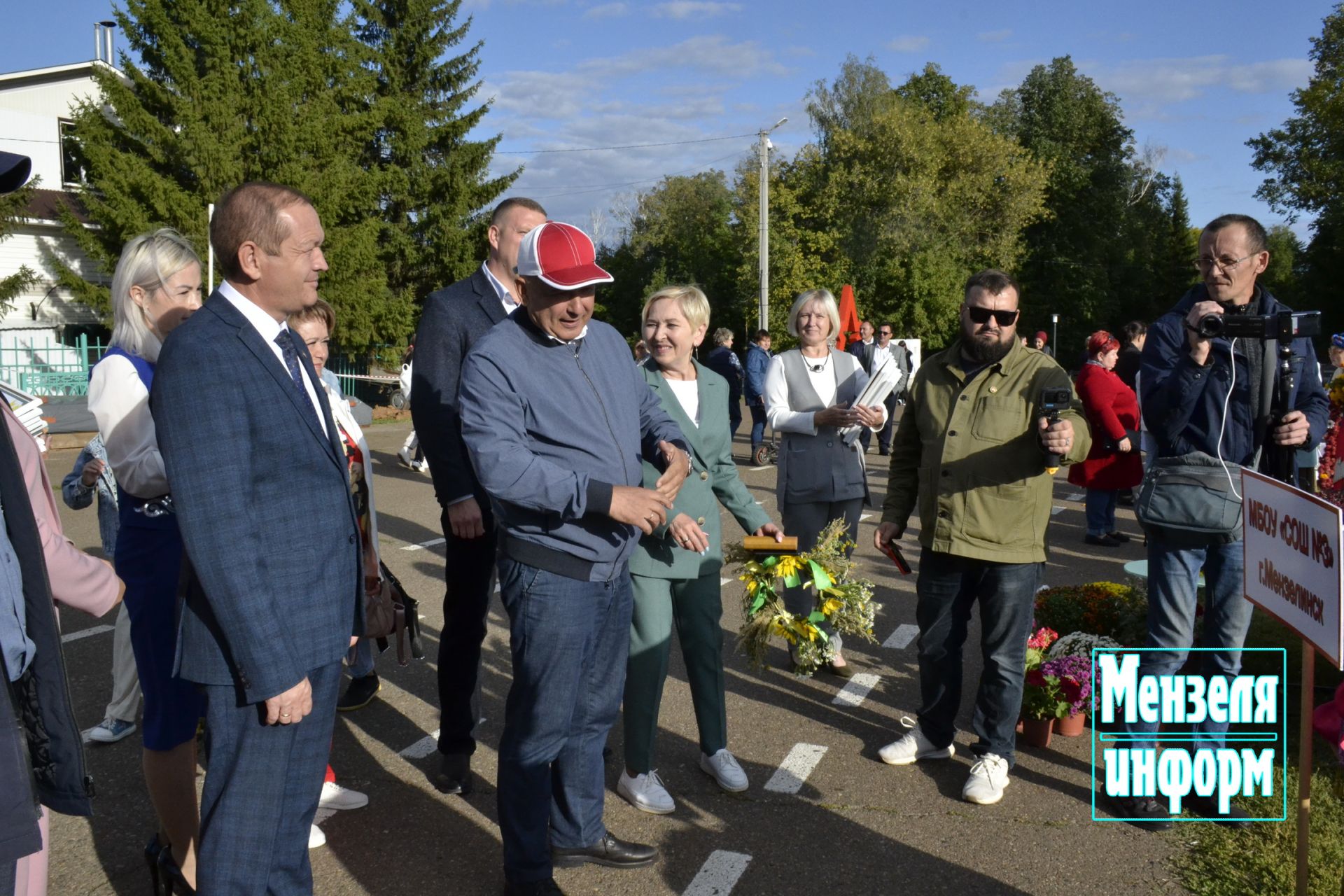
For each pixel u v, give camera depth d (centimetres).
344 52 2811
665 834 355
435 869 332
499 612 645
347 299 2358
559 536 288
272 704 233
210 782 245
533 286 284
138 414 288
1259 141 4128
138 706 450
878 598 671
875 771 407
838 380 511
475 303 377
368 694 477
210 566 226
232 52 2259
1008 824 362
